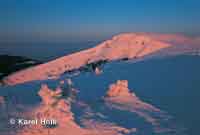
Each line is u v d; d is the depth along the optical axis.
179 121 16.52
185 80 33.56
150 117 17.39
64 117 16.06
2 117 16.17
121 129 14.75
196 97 23.59
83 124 15.29
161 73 42.03
